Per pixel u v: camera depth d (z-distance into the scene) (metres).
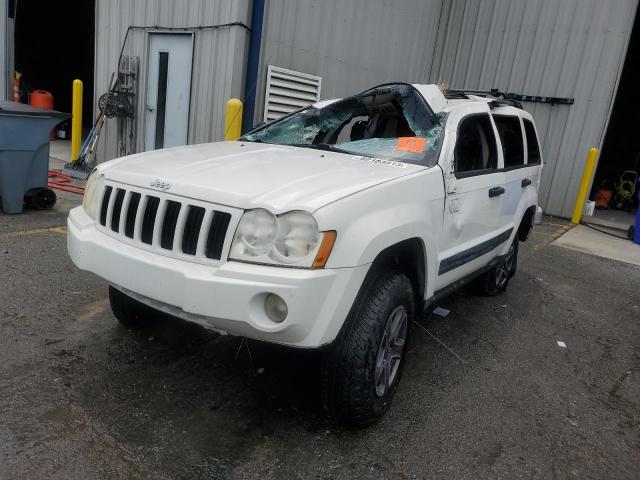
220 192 2.51
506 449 2.91
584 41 10.29
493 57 11.33
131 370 3.24
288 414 2.98
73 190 7.80
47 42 16.19
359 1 9.12
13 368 3.11
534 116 10.98
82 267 2.88
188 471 2.45
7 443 2.48
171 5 8.27
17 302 3.96
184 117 8.49
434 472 2.64
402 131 4.10
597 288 6.32
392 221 2.73
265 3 7.58
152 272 2.54
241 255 2.40
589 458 2.92
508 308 5.21
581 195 10.38
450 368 3.80
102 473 2.38
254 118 7.94
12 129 5.95
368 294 2.74
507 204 4.60
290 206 2.40
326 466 2.60
